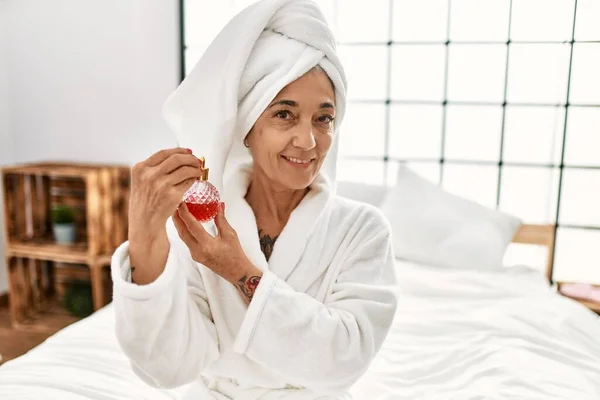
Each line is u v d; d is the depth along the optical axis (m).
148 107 3.14
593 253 2.74
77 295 3.19
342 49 2.95
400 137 2.95
